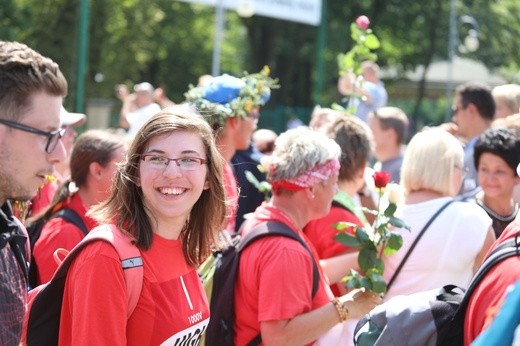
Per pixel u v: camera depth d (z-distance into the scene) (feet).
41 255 19.63
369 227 19.86
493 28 160.15
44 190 24.07
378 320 13.99
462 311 13.15
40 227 20.75
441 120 162.81
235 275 18.16
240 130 24.89
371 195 26.43
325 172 18.38
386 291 20.17
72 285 13.38
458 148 20.70
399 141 34.55
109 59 131.03
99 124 88.94
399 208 20.49
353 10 159.53
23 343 13.79
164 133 14.29
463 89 34.35
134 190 14.34
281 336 17.13
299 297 17.30
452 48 130.11
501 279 12.31
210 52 181.27
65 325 13.69
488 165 22.68
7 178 11.93
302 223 18.70
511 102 33.04
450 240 19.88
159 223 14.32
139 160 14.37
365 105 46.09
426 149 20.51
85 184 20.88
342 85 29.99
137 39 140.26
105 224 13.97
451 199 20.47
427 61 161.17
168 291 13.99
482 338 8.41
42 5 96.58
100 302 13.04
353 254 20.77
